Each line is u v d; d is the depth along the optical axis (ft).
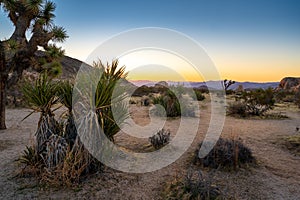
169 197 9.21
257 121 29.35
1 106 21.21
